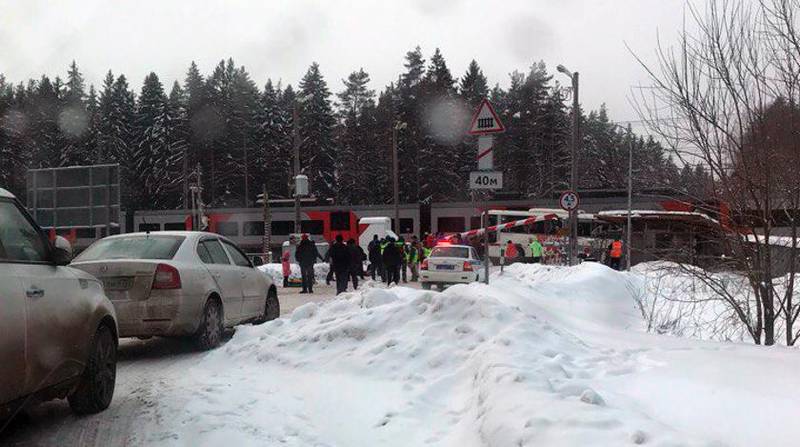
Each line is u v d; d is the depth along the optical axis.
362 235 41.12
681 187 8.65
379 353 6.82
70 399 5.45
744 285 8.52
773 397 4.45
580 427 3.74
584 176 45.34
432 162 69.19
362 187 75.62
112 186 23.73
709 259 8.86
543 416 3.93
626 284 15.66
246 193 75.31
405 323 7.40
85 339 5.28
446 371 6.13
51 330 4.71
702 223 8.85
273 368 7.28
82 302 5.31
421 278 22.72
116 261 8.41
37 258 4.98
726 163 8.07
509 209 41.59
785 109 7.76
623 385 5.11
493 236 40.28
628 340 7.14
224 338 10.46
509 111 80.31
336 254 19.28
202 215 44.53
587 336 7.41
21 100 87.25
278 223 45.91
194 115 78.12
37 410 5.77
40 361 4.54
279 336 8.28
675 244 9.22
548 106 73.56
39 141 78.25
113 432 5.06
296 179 31.39
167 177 75.44
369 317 7.64
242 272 10.55
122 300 8.28
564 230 37.88
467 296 7.27
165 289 8.37
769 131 7.82
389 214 44.53
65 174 23.97
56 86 88.81
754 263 8.26
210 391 6.27
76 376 5.16
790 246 8.16
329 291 22.61
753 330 8.49
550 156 72.94
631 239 27.78
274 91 81.94
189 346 9.45
